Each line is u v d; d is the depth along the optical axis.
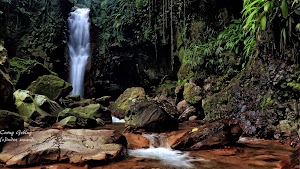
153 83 15.37
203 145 5.61
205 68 11.56
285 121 6.37
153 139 6.41
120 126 9.24
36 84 11.05
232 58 10.44
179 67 14.42
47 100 9.46
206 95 10.80
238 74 9.78
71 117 8.34
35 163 4.34
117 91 16.12
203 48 11.62
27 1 15.37
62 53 15.52
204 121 9.44
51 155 4.49
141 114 7.75
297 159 3.91
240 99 8.44
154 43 14.42
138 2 14.43
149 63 15.34
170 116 7.91
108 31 16.05
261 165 4.35
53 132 5.61
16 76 11.62
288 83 6.47
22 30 14.59
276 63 7.00
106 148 4.95
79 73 15.91
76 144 4.98
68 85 11.86
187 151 5.53
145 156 5.16
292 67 6.52
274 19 6.54
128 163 4.63
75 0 20.47
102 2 17.75
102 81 15.94
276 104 6.73
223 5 11.74
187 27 13.10
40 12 15.43
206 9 12.16
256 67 8.06
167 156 5.16
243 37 9.97
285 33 6.32
